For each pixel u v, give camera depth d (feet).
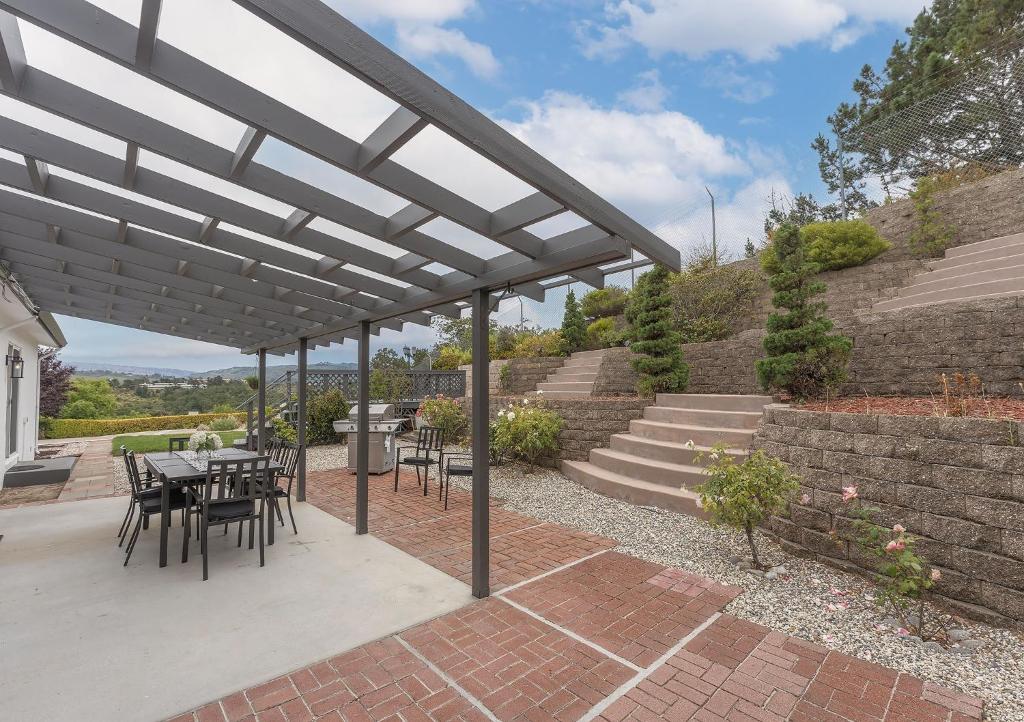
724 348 27.84
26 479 26.18
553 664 9.37
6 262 14.96
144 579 13.42
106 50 5.73
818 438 14.21
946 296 22.98
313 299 16.90
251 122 6.84
